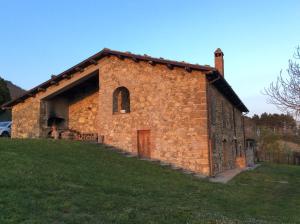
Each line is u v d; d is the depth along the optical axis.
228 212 9.96
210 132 17.84
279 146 46.38
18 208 7.35
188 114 17.83
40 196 8.54
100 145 18.81
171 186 12.67
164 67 18.81
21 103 22.95
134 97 19.56
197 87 17.78
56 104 23.12
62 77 21.56
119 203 8.87
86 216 7.50
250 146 38.75
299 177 21.56
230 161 23.67
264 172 22.95
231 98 24.06
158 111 18.70
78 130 23.30
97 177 11.67
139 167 15.27
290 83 13.11
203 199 11.34
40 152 14.24
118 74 20.30
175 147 17.94
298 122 16.42
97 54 20.44
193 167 17.36
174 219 7.95
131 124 19.48
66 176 10.88
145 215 8.02
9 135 26.95
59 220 7.12
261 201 12.53
